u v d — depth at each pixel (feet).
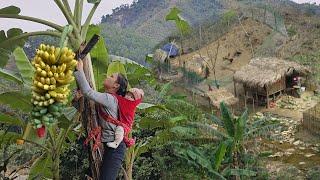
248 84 78.54
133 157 28.37
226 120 35.65
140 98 16.17
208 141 41.60
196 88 78.59
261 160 43.96
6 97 20.24
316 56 85.40
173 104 41.06
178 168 38.37
